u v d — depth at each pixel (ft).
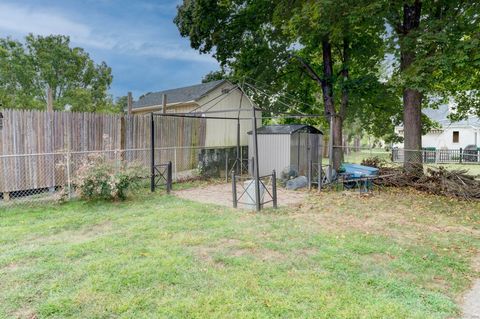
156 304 9.31
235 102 48.42
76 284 10.40
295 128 35.96
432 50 28.58
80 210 20.38
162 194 26.43
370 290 10.37
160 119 32.17
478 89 39.22
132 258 12.53
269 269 11.78
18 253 12.89
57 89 83.05
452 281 11.35
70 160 24.39
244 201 22.95
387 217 20.17
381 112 46.50
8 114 21.89
